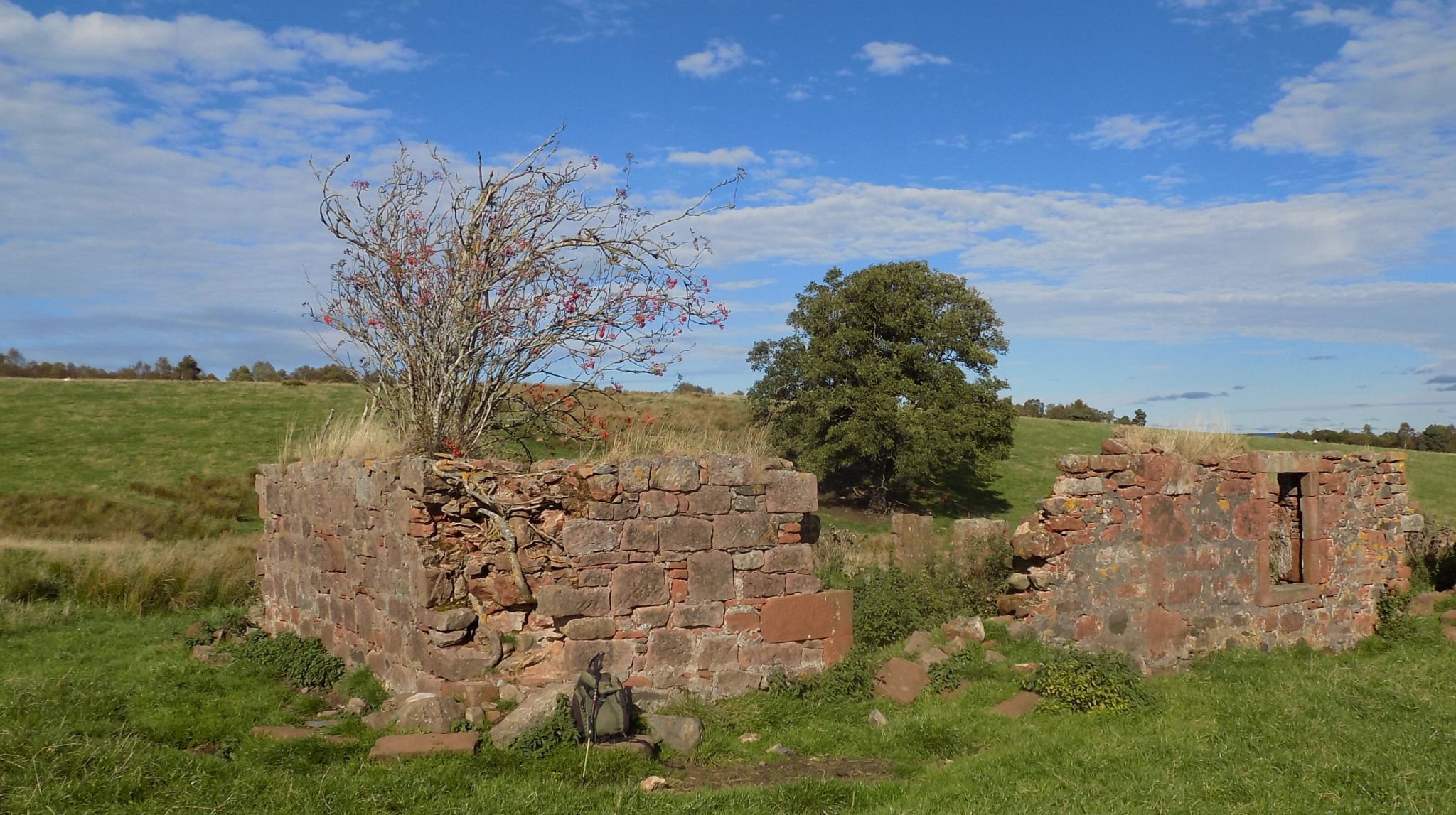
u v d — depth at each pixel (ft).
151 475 111.55
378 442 34.19
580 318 37.11
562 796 19.81
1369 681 30.32
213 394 160.86
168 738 23.79
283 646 34.71
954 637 34.94
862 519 113.70
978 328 125.29
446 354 35.73
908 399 116.57
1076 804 19.63
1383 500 44.91
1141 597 35.99
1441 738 23.73
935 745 25.30
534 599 28.17
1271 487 42.06
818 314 121.39
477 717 25.16
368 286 36.47
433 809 18.71
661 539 28.71
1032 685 30.17
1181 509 37.11
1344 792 20.26
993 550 41.57
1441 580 56.18
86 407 144.77
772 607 30.04
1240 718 26.17
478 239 36.24
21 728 21.18
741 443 32.91
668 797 20.39
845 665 30.17
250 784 19.56
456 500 28.45
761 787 21.26
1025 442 167.12
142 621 45.39
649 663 28.17
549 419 39.14
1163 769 21.93
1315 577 41.01
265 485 41.27
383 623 30.14
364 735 24.75
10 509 88.99
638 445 31.73
